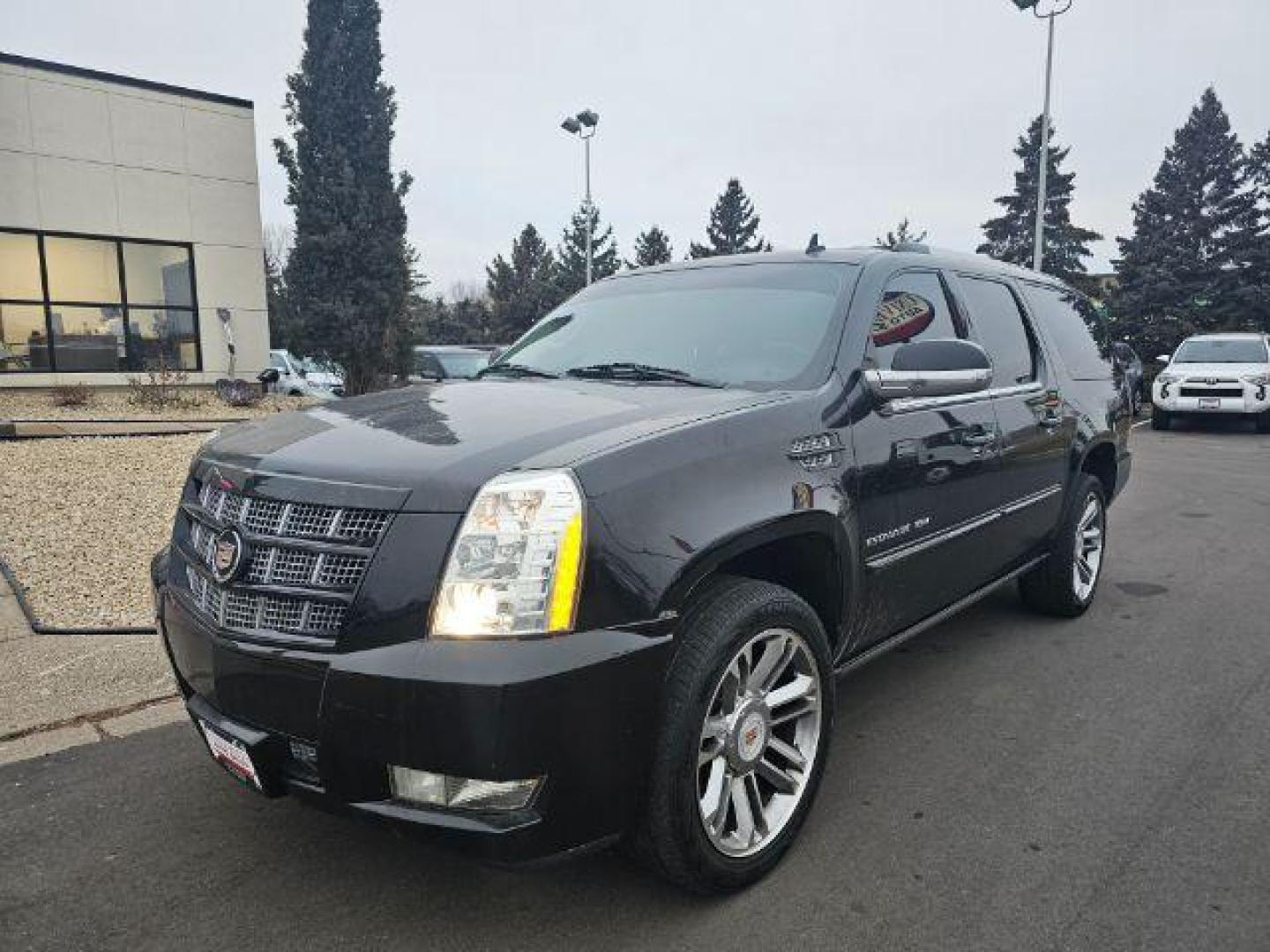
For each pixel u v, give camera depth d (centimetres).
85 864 280
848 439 308
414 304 2122
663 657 234
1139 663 453
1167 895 262
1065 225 3853
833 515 292
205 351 1708
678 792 240
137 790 325
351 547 228
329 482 239
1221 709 396
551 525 222
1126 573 634
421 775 222
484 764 212
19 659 433
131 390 1578
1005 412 416
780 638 273
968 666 450
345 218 2027
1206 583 607
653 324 376
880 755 353
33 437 1103
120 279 1616
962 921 251
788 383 316
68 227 1539
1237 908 256
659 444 250
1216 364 1708
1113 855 283
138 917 255
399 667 215
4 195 1475
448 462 236
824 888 267
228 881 272
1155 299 3256
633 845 248
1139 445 1495
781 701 277
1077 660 457
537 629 218
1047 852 285
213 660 247
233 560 243
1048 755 353
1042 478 456
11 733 364
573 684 217
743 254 417
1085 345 541
